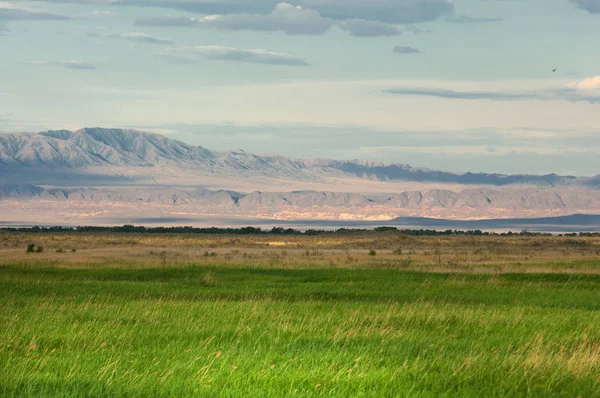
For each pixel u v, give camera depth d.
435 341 46.06
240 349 42.09
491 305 68.25
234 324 52.19
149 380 35.09
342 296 75.25
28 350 41.62
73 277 93.69
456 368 37.81
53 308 59.50
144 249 198.50
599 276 97.00
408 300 71.75
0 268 103.44
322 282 89.81
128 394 33.31
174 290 78.25
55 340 44.97
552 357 40.34
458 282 88.94
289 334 47.84
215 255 159.12
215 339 45.97
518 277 95.88
